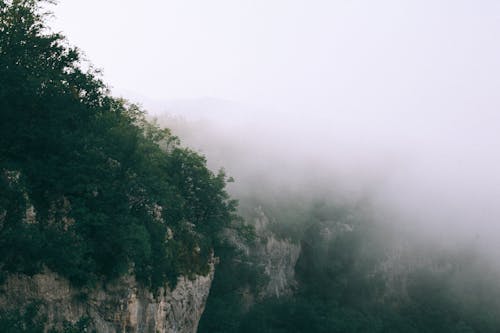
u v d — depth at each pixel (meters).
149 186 47.38
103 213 41.72
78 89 47.44
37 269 38.00
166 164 63.97
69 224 40.66
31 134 39.84
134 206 47.03
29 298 37.62
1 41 40.12
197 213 71.06
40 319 37.53
